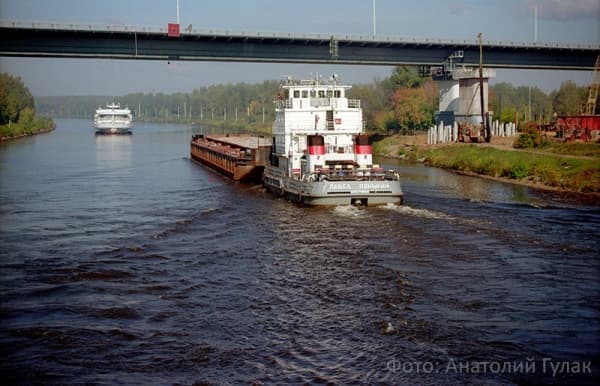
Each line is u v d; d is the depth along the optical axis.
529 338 26.08
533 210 52.75
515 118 139.62
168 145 157.50
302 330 27.20
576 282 32.75
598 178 67.50
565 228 45.00
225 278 34.50
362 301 30.39
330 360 24.48
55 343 26.25
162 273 35.66
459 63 122.12
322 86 62.28
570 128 99.88
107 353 25.33
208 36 100.25
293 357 24.78
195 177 82.88
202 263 37.53
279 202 58.09
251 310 29.61
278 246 40.88
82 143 165.75
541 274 34.06
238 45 104.38
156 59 100.38
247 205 56.94
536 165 76.69
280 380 23.06
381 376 23.23
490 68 132.62
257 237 43.53
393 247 39.72
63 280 34.59
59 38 93.62
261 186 72.00
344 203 51.94
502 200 59.03
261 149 74.56
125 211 55.84
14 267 37.25
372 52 115.56
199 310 29.73
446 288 31.98
